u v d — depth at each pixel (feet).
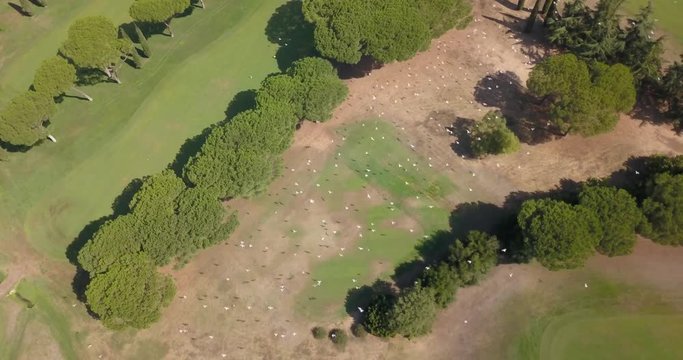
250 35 280.51
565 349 193.26
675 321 197.16
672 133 241.35
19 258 222.89
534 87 230.27
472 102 253.85
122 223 203.62
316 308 204.85
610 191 203.41
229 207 228.63
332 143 244.42
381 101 255.91
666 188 199.62
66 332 204.03
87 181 241.55
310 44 274.16
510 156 237.04
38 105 236.63
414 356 193.98
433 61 267.59
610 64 244.42
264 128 222.89
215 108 257.34
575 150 237.86
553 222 192.65
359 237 220.02
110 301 185.68
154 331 202.28
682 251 211.61
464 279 200.44
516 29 276.62
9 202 238.07
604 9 242.99
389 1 248.52
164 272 213.87
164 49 278.05
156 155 245.86
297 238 220.43
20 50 284.82
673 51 263.70
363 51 247.91
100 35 248.52
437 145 242.17
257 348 197.36
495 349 194.39
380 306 195.52
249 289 209.87
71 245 224.74
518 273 208.13
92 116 259.60
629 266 209.26
